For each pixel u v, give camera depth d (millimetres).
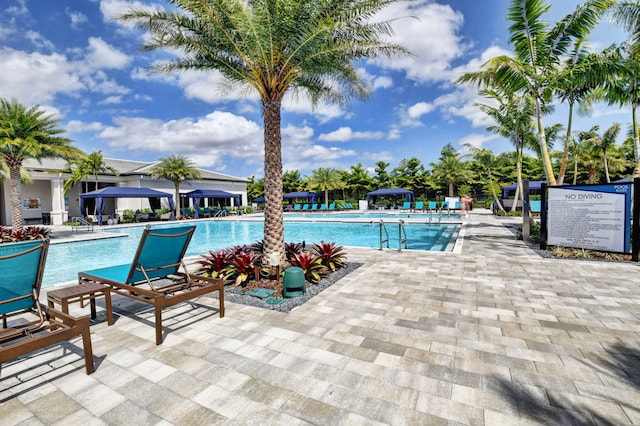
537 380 2734
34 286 3367
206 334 3812
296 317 4293
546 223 8852
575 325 3846
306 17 5926
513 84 10781
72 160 17688
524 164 37438
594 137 23438
